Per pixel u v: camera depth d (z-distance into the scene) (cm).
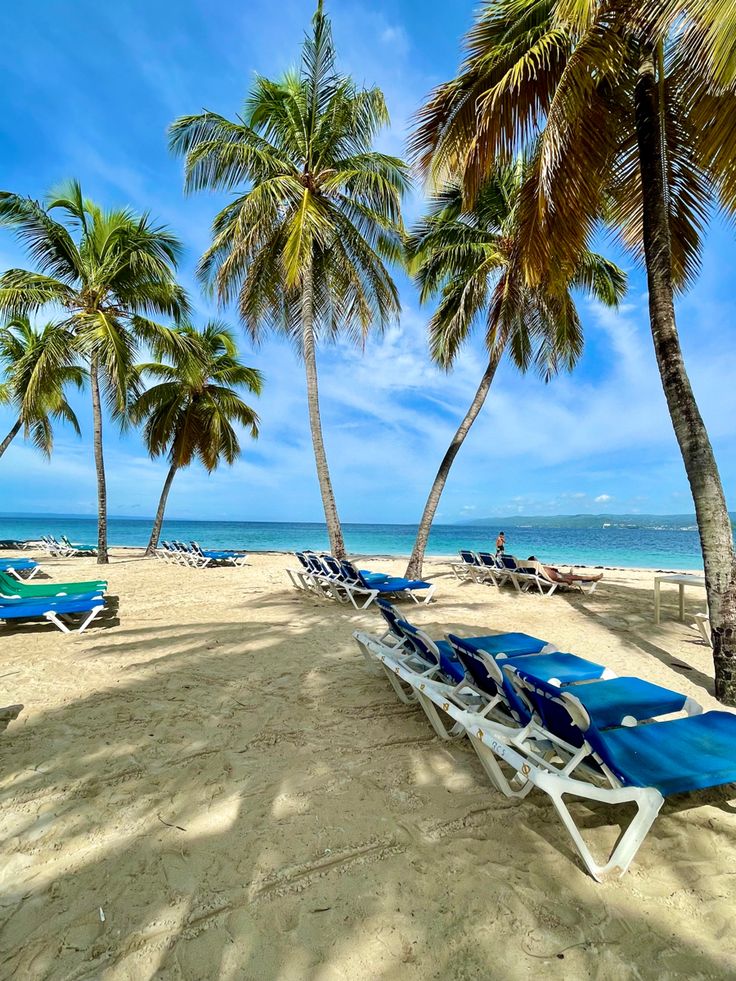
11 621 668
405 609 780
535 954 163
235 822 236
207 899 188
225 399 1853
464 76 559
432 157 624
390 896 189
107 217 1355
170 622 667
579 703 211
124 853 215
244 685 423
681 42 386
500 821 237
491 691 297
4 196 1197
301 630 620
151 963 161
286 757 300
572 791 200
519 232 593
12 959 163
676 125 557
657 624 684
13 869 205
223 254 1113
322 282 1208
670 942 168
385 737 327
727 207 457
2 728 339
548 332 1188
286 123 1084
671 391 450
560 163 472
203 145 967
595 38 439
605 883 196
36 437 2086
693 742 242
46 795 259
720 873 203
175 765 290
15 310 1262
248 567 1459
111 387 1421
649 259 477
